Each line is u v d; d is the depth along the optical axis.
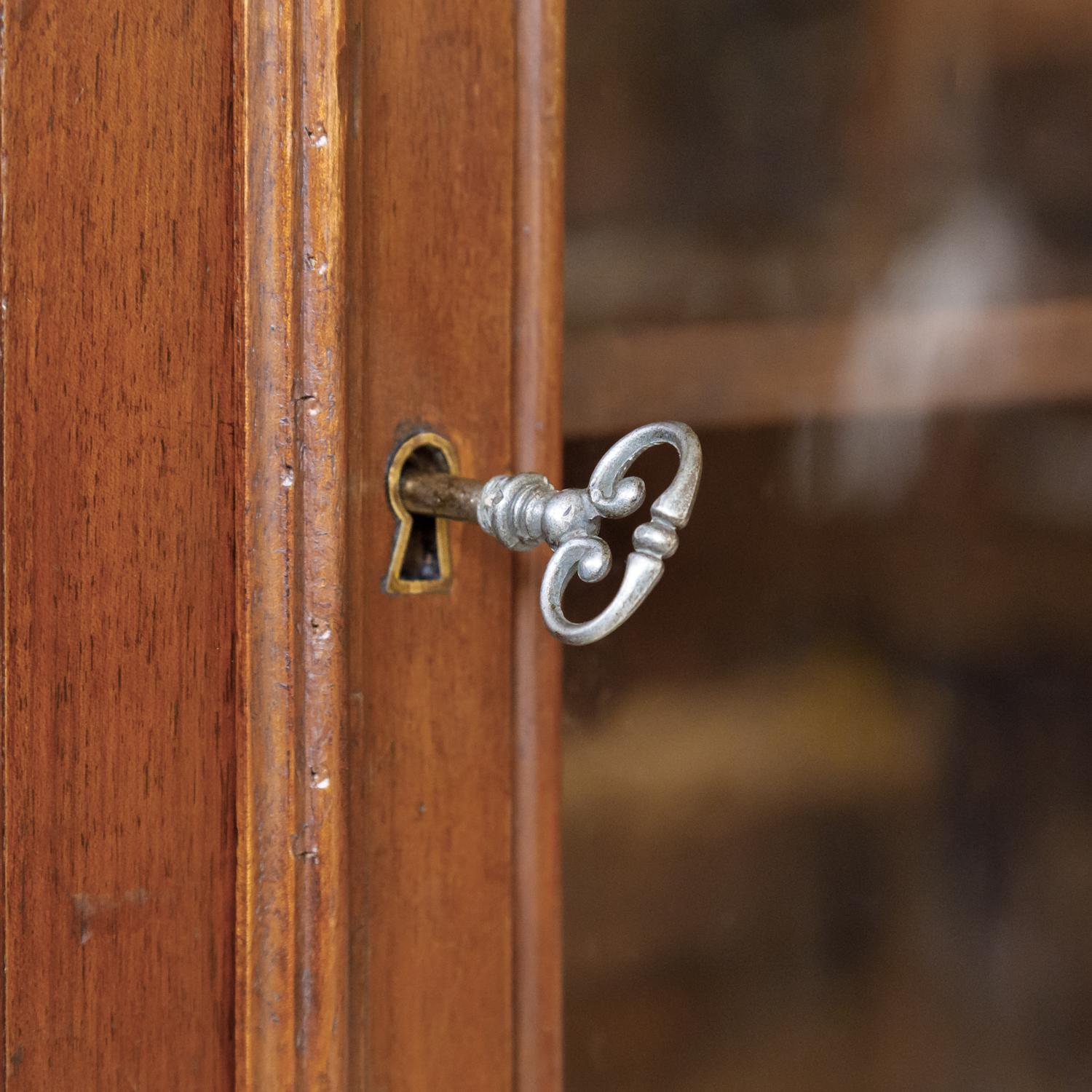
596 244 0.57
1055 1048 0.67
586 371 0.57
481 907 0.53
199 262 0.49
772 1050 0.63
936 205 0.65
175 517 0.49
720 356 0.60
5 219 0.47
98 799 0.49
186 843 0.49
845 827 0.64
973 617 0.66
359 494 0.50
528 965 0.54
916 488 0.65
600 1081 0.60
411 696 0.51
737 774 0.62
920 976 0.66
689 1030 0.61
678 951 0.61
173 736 0.49
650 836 0.60
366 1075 0.51
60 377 0.48
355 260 0.49
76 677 0.48
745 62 0.61
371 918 0.51
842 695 0.64
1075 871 0.67
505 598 0.53
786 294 0.62
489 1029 0.53
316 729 0.49
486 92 0.52
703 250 0.60
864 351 0.62
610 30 0.57
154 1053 0.49
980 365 0.64
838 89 0.63
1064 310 0.64
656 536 0.48
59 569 0.48
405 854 0.51
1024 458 0.66
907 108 0.64
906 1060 0.65
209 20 0.49
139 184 0.48
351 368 0.49
